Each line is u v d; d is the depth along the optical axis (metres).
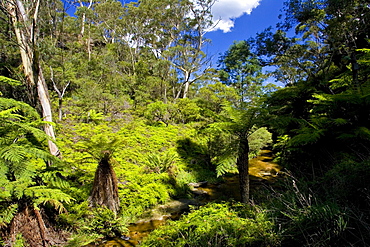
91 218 3.66
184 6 20.27
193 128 11.01
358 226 1.89
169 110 13.59
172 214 4.43
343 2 7.46
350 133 3.81
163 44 22.52
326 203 2.41
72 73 10.39
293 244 2.16
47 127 4.45
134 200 4.60
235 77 20.19
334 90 6.97
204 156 8.14
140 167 6.41
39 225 2.89
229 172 7.36
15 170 2.54
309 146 4.42
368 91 3.97
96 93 11.95
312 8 8.82
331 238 1.94
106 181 3.96
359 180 2.42
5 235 2.66
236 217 2.93
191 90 21.89
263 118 4.00
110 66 16.36
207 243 2.36
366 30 7.84
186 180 6.30
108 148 4.09
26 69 4.77
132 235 3.62
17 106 3.06
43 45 5.39
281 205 2.91
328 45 10.02
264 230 2.37
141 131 9.80
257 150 8.84
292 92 5.75
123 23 22.20
